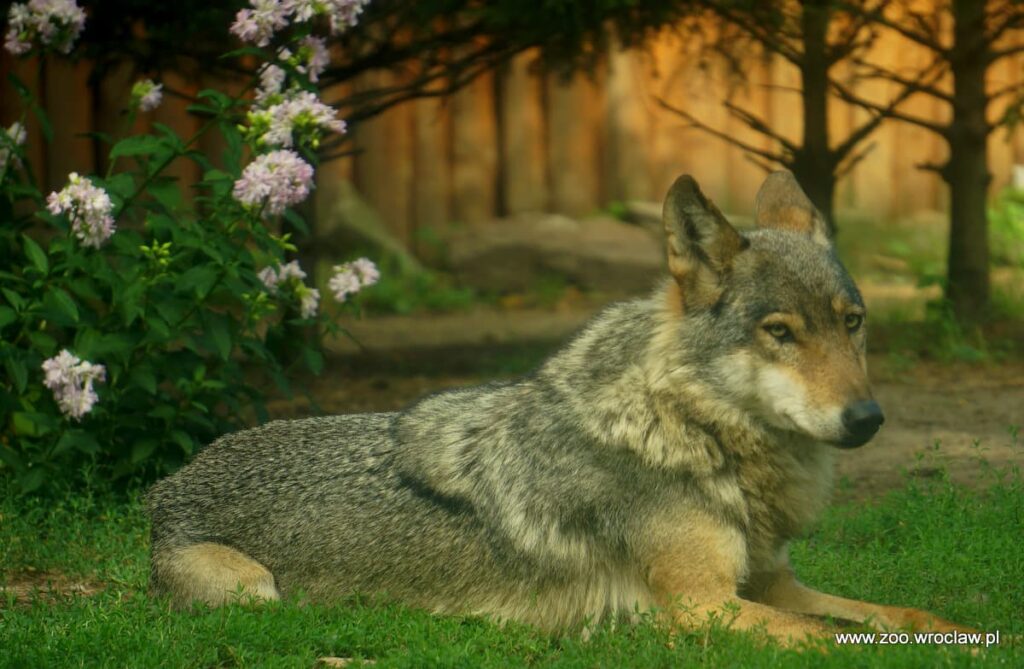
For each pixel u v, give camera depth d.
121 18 13.64
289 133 9.64
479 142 26.44
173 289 9.82
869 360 16.50
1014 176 27.83
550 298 24.73
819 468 7.33
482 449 7.33
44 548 8.70
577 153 26.88
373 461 7.51
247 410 13.18
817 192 16.03
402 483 7.39
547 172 26.94
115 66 14.59
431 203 26.28
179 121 23.27
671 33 16.03
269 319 11.59
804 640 6.42
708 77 17.30
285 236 10.46
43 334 9.68
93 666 6.46
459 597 7.26
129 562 8.65
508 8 13.14
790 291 6.86
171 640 6.70
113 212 9.73
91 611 7.23
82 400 9.01
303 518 7.46
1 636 6.77
